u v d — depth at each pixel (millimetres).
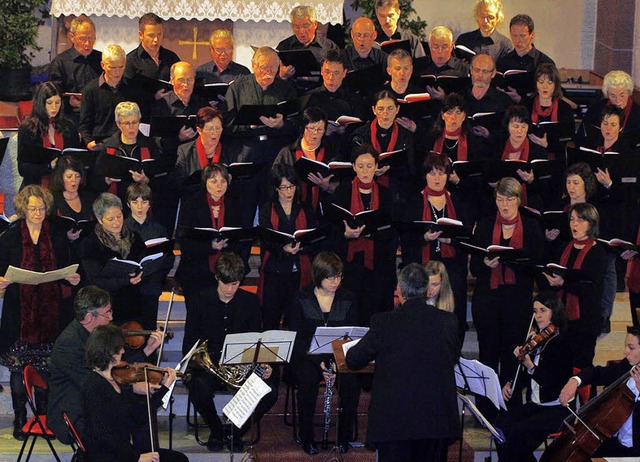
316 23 18969
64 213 15781
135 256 14695
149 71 18734
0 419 16000
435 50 18531
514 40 19234
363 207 16219
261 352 13867
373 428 12797
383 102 16734
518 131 16984
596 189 16766
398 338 12820
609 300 16953
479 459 15445
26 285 14969
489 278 15602
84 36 18500
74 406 13664
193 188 16625
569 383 14227
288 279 16250
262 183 17375
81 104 17641
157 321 17266
